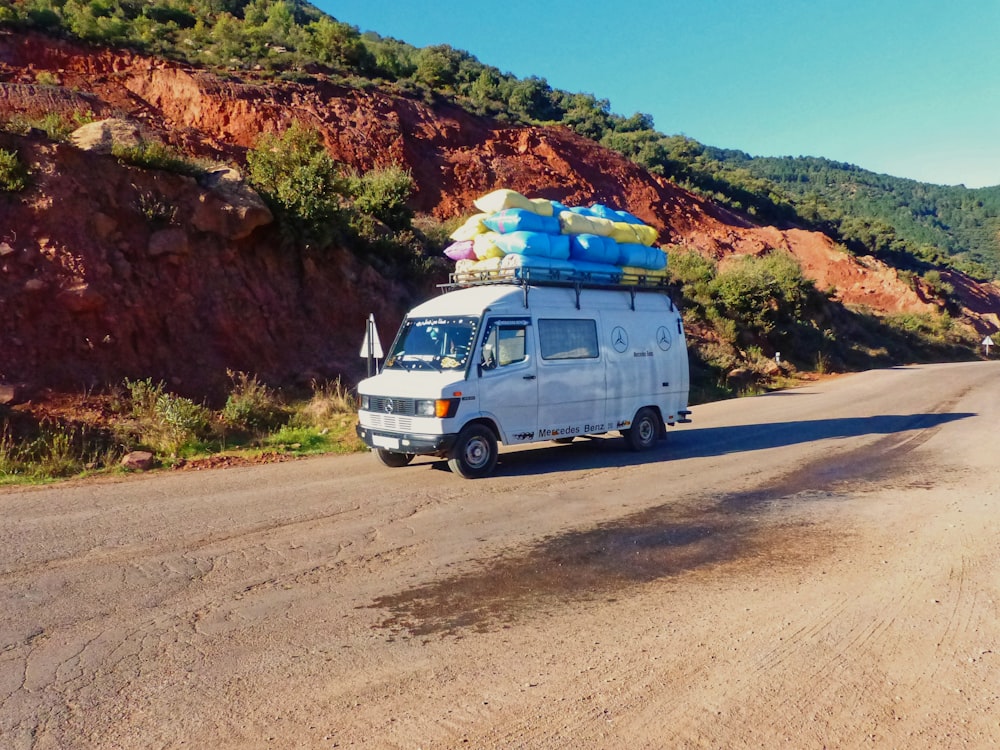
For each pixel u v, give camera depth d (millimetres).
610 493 8586
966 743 3348
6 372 12125
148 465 10695
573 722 3527
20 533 6918
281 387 15438
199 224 15992
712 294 35656
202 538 6746
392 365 10109
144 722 3533
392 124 41438
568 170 50531
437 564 5973
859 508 7734
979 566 5793
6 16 32719
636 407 11492
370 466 10602
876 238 87062
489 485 9070
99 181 14945
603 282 11289
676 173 73125
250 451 11883
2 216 13484
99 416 12125
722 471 9930
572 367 10492
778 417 16328
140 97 33250
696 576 5648
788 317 38656
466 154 45000
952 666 4113
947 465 10000
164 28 40469
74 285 13422
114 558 6129
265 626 4707
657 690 3848
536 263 10414
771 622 4742
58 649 4363
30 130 15102
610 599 5176
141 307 14336
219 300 15734
